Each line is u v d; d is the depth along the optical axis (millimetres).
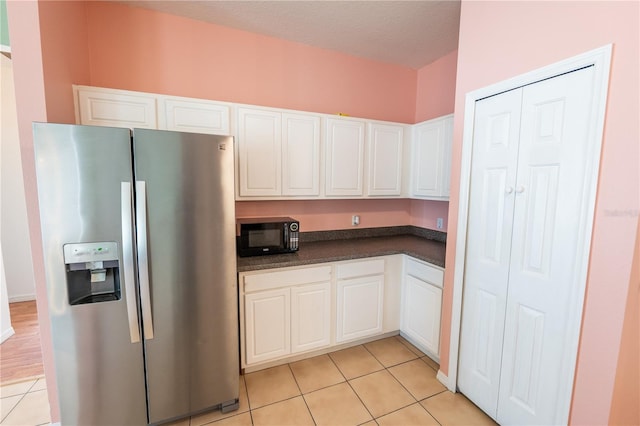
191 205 1532
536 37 1359
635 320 1162
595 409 1216
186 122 2000
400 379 2057
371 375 2096
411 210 3260
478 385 1764
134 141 1390
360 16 2137
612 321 1149
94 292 1486
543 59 1336
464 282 1832
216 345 1679
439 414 1750
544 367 1395
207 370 1673
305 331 2191
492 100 1595
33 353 2342
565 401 1306
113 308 1427
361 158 2594
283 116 2266
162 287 1507
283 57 2527
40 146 1253
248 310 1985
